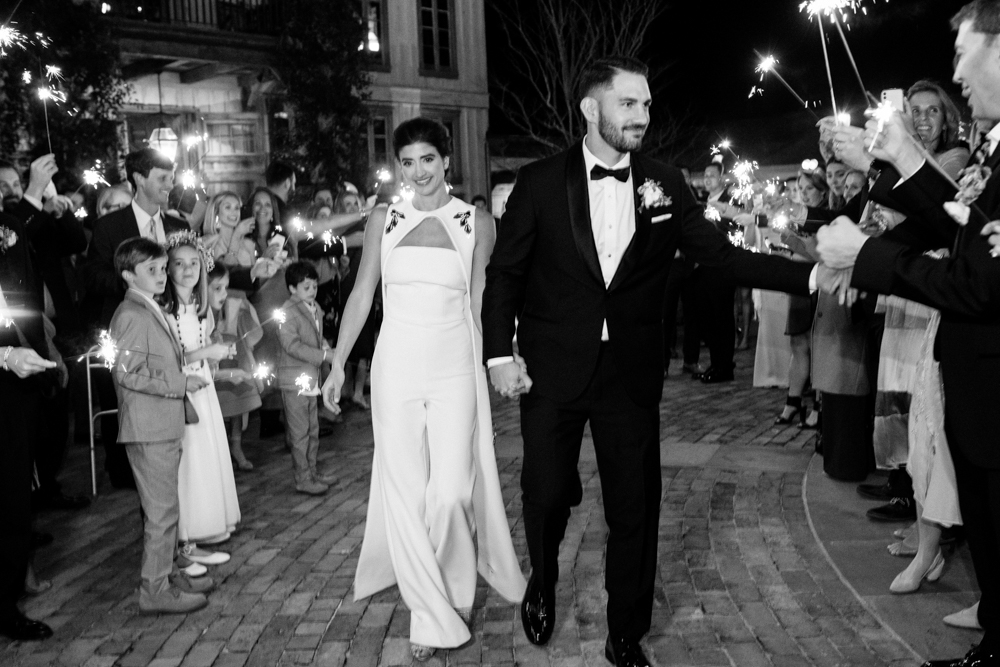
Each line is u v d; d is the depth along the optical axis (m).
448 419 3.92
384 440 3.93
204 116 16.81
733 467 6.55
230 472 5.33
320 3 16.33
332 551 5.10
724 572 4.54
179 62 15.67
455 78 21.75
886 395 5.23
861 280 2.86
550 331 3.47
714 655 3.66
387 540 4.22
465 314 4.00
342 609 4.29
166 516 4.32
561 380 3.44
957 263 2.72
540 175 3.50
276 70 16.45
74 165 12.34
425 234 3.96
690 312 10.49
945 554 4.63
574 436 3.55
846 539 4.92
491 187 22.78
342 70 16.70
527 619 3.77
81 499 6.14
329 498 6.16
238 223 7.48
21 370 3.77
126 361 4.22
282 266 7.55
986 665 3.29
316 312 6.79
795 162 17.05
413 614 3.82
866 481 6.00
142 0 15.23
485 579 4.36
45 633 4.06
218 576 4.76
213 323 5.58
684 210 3.49
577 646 3.80
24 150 12.26
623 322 3.41
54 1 12.27
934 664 3.40
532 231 3.49
